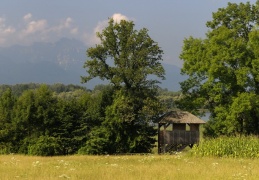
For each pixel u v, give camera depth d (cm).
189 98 5294
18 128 5478
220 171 1867
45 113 5444
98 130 5362
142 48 5456
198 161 2619
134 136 5303
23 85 17925
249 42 4750
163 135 5166
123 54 5409
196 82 5241
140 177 1661
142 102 5319
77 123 5578
